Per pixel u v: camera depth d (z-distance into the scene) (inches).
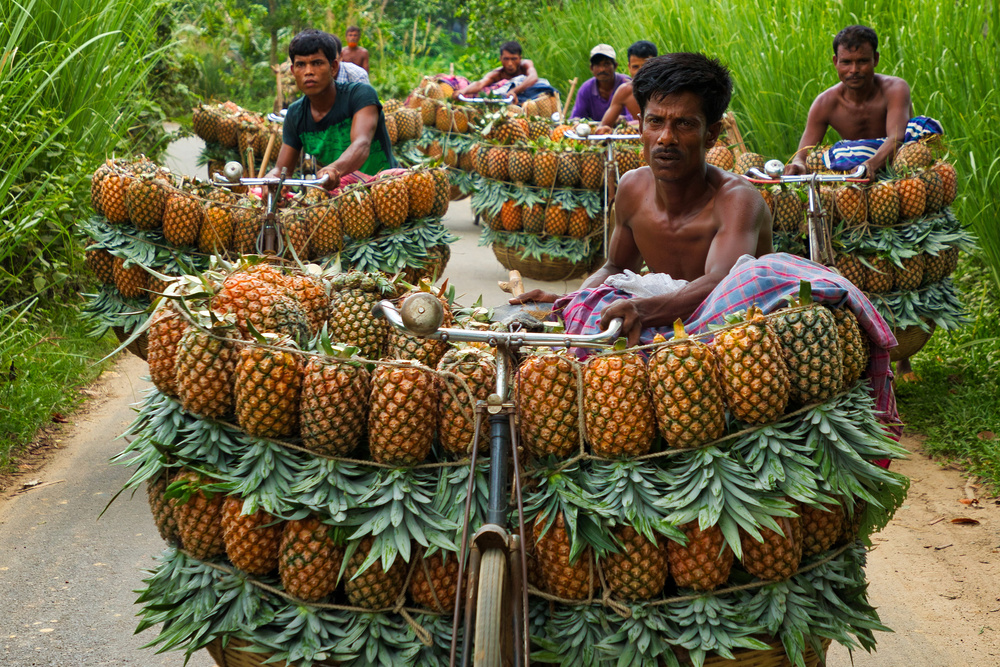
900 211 198.2
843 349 91.7
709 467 83.0
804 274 98.2
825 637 89.2
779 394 84.1
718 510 80.7
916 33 290.2
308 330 101.7
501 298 297.7
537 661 85.1
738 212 119.7
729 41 370.0
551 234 282.2
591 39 552.1
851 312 93.4
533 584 88.2
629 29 478.6
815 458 84.7
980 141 244.5
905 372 217.2
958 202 251.1
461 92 429.1
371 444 86.0
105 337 245.4
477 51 680.4
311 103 217.5
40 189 222.5
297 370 86.7
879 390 99.0
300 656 85.0
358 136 208.4
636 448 84.4
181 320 94.7
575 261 282.0
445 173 202.8
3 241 214.4
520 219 284.5
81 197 245.6
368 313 107.2
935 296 200.8
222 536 91.0
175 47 383.2
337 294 111.1
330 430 84.7
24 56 243.9
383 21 812.6
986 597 137.5
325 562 86.0
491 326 96.2
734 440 85.9
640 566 83.3
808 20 338.0
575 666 83.7
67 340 236.8
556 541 84.4
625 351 84.7
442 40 959.6
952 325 197.6
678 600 85.0
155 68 372.2
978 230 244.7
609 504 83.0
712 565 83.1
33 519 156.9
